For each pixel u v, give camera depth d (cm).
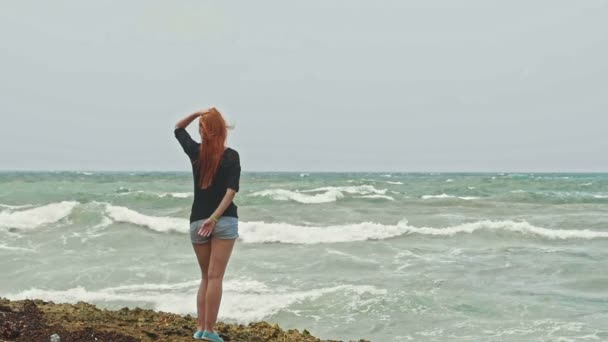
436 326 934
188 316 691
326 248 1634
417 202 2709
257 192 2797
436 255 1547
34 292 1119
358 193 2972
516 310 1020
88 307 704
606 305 1057
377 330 916
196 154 506
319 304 1038
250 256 1509
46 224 1947
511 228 1880
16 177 5716
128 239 1717
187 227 1897
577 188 3978
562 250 1633
